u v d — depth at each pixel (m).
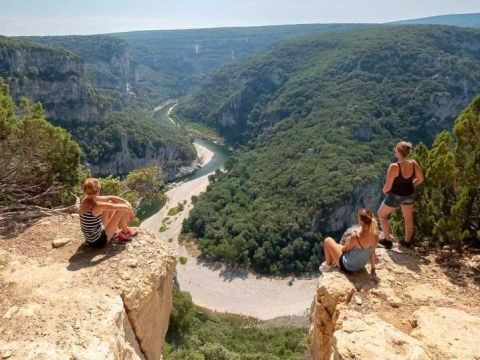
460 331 6.95
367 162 103.75
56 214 11.45
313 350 8.58
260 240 78.62
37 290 7.84
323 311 8.16
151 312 8.66
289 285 65.69
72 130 122.81
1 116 12.96
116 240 9.71
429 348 6.59
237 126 189.00
